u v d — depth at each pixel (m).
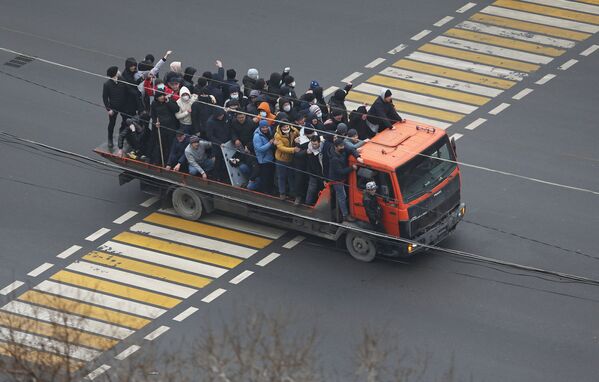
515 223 103.81
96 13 131.75
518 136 114.06
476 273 98.75
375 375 77.56
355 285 98.19
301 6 131.50
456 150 112.56
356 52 125.19
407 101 119.25
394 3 131.75
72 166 112.81
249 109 104.19
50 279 100.50
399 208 97.62
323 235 101.56
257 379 74.31
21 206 108.38
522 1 131.75
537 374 89.25
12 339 77.19
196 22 129.62
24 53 126.62
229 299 97.75
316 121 101.69
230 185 103.44
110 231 105.50
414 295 96.88
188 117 105.06
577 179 108.38
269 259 101.50
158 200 108.69
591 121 115.50
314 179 100.38
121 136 107.62
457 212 101.69
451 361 88.50
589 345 91.62
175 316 96.19
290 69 122.81
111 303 97.62
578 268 98.94
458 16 129.88
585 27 128.12
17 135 116.56
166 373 77.94
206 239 104.19
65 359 77.25
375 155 98.12
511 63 123.62
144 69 108.81
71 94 121.38
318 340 92.75
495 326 93.69
